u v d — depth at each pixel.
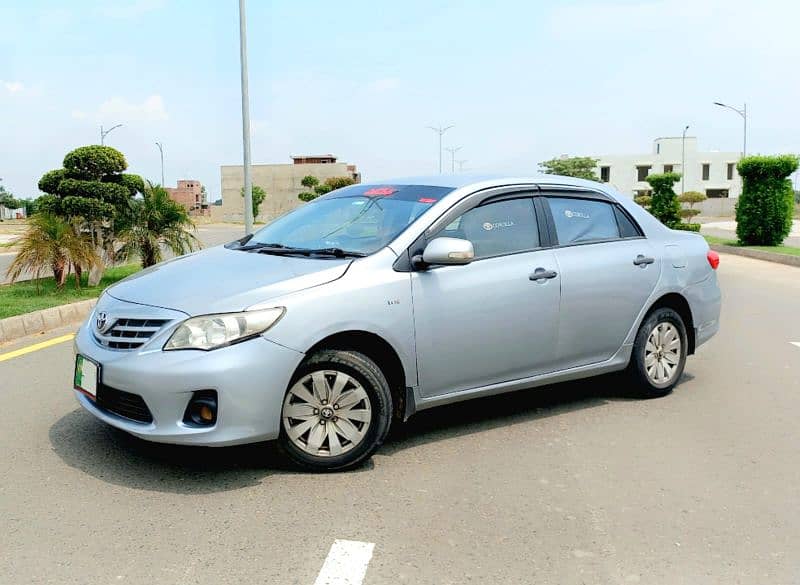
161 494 3.77
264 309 3.86
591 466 4.28
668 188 32.88
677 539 3.40
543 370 5.01
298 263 4.32
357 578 2.99
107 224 12.16
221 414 3.75
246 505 3.66
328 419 4.08
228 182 94.06
